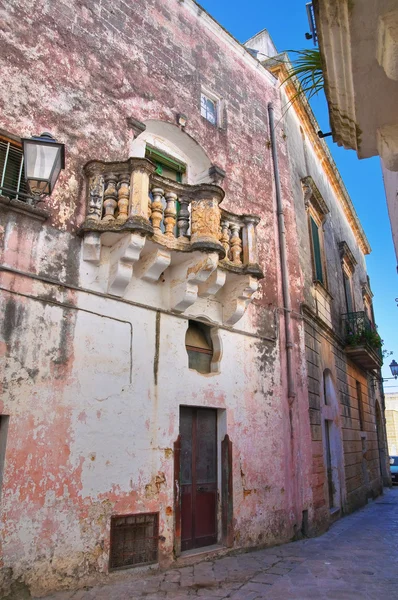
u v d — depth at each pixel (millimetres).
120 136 7855
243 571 6742
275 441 9305
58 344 6188
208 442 8180
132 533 6465
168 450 7168
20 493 5426
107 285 6914
